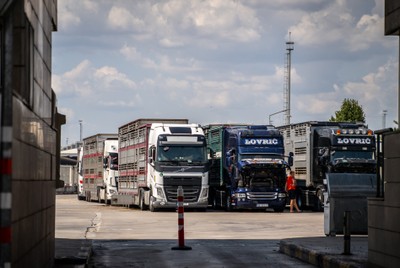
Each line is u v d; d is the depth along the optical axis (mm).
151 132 40219
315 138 41281
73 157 107250
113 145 51719
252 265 15391
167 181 38812
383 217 12641
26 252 8984
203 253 17656
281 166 40094
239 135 40594
